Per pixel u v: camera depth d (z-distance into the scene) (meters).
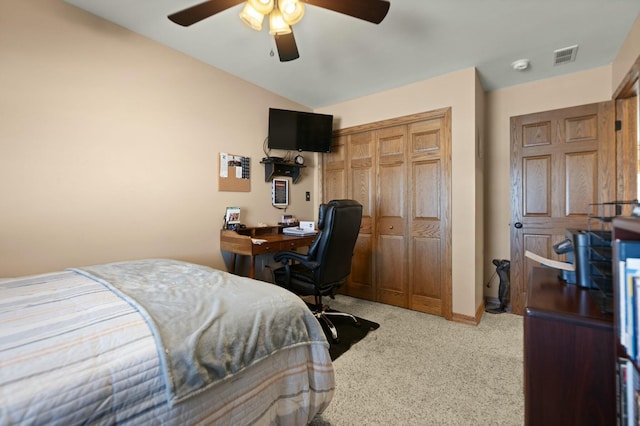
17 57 1.60
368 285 3.34
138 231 2.10
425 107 2.87
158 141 2.21
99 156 1.91
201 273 1.50
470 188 2.61
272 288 1.33
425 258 2.93
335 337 2.26
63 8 1.76
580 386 0.89
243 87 2.86
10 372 0.63
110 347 0.77
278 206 3.25
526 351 0.97
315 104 3.60
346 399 1.58
